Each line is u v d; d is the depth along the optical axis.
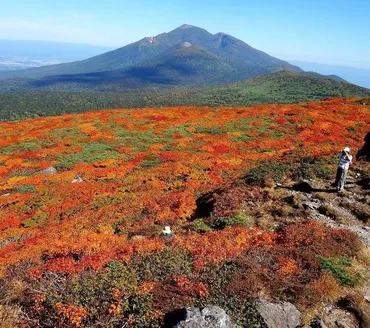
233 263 12.94
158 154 42.56
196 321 9.67
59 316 11.00
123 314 10.88
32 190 33.09
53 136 52.06
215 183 30.97
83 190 31.86
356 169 24.83
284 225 17.05
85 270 13.23
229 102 195.88
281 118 56.62
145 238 17.72
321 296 11.52
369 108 61.12
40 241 20.20
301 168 25.28
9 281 13.82
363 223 17.56
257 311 10.48
